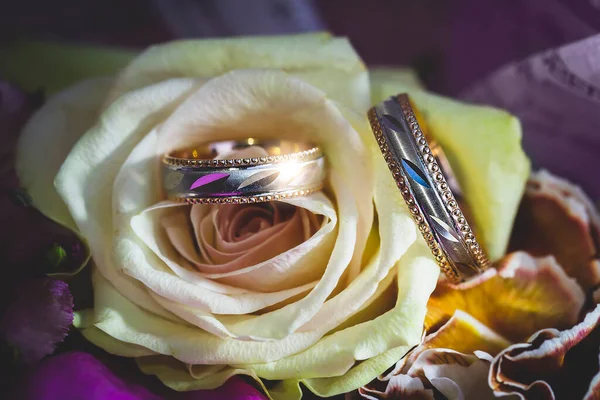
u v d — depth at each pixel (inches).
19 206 4.2
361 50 6.8
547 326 4.2
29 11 6.2
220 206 4.2
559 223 4.6
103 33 6.3
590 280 4.4
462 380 4.0
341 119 4.0
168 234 4.1
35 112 4.6
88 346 4.2
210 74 4.5
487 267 4.3
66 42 5.7
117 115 4.1
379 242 4.2
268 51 4.5
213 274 4.0
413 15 6.6
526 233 4.6
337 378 3.9
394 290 4.1
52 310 3.8
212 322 3.9
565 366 4.1
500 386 3.9
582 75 4.9
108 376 3.8
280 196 4.0
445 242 4.1
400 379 4.0
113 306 4.1
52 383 3.7
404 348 3.9
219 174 4.0
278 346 3.9
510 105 5.2
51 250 4.1
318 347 3.9
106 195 4.2
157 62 4.5
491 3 5.5
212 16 6.0
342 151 4.1
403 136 4.0
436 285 4.3
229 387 4.0
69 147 4.5
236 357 3.9
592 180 5.1
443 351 4.0
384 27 6.8
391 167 4.0
